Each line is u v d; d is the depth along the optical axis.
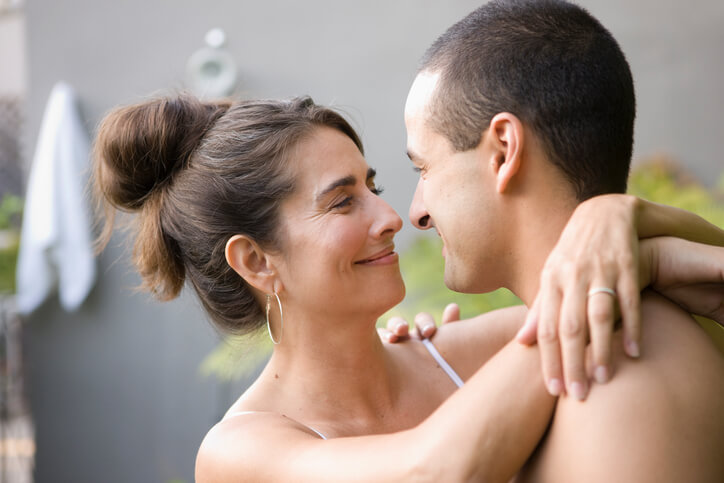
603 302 1.21
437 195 1.52
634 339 1.22
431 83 1.52
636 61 5.32
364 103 5.73
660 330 1.29
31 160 6.17
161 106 1.91
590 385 1.23
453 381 2.01
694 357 1.26
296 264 1.77
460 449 1.25
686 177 5.20
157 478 6.10
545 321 1.24
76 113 6.04
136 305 6.09
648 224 1.35
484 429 1.25
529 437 1.27
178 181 1.89
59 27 6.12
